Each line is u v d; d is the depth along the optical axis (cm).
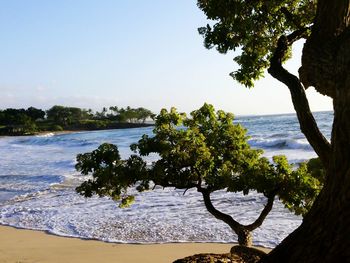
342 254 358
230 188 945
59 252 1284
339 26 425
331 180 382
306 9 707
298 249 386
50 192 2470
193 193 2144
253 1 663
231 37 700
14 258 1238
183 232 1437
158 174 934
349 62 375
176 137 963
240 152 1005
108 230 1519
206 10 678
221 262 614
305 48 434
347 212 363
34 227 1625
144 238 1394
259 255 659
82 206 1981
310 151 3881
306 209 941
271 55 747
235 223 924
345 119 372
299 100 472
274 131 7306
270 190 927
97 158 949
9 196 2406
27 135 17038
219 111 1026
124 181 936
